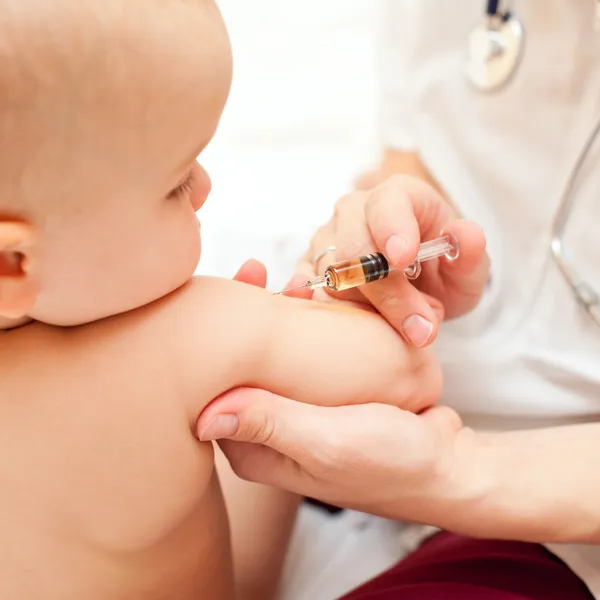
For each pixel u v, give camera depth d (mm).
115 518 572
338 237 660
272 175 1003
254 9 1110
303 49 1090
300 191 973
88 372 560
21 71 494
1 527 573
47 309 550
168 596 604
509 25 745
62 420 559
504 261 750
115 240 536
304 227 898
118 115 512
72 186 517
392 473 600
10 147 502
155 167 531
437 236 674
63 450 560
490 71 757
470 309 705
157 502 573
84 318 560
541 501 616
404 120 818
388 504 620
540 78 734
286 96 1061
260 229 898
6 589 583
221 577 632
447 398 749
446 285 680
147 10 511
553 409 720
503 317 746
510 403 733
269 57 1092
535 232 735
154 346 566
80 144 510
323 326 599
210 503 613
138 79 511
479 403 743
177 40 517
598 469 622
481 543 690
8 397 560
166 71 516
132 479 566
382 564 767
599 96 708
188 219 563
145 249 547
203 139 542
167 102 520
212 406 574
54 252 528
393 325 623
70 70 500
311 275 669
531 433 647
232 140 1043
